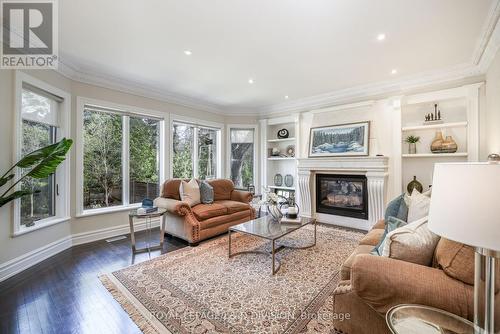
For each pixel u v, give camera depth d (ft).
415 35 8.25
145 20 7.41
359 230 13.30
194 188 12.50
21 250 8.44
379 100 13.44
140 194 14.03
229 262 8.87
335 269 8.25
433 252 4.52
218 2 6.56
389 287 3.98
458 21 7.42
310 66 10.87
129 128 13.53
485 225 2.71
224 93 15.05
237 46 9.04
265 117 18.94
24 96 8.89
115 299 6.53
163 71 11.46
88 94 11.62
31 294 6.79
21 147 8.50
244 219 13.37
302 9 6.85
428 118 12.16
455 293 3.58
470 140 10.82
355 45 8.95
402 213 6.98
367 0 6.47
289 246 10.48
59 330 5.38
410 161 12.81
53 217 10.27
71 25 7.67
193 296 6.64
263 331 5.28
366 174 13.29
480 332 3.15
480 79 10.71
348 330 4.83
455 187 3.01
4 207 7.89
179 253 9.82
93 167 12.19
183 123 16.44
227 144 19.08
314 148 15.62
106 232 12.10
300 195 16.26
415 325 3.41
